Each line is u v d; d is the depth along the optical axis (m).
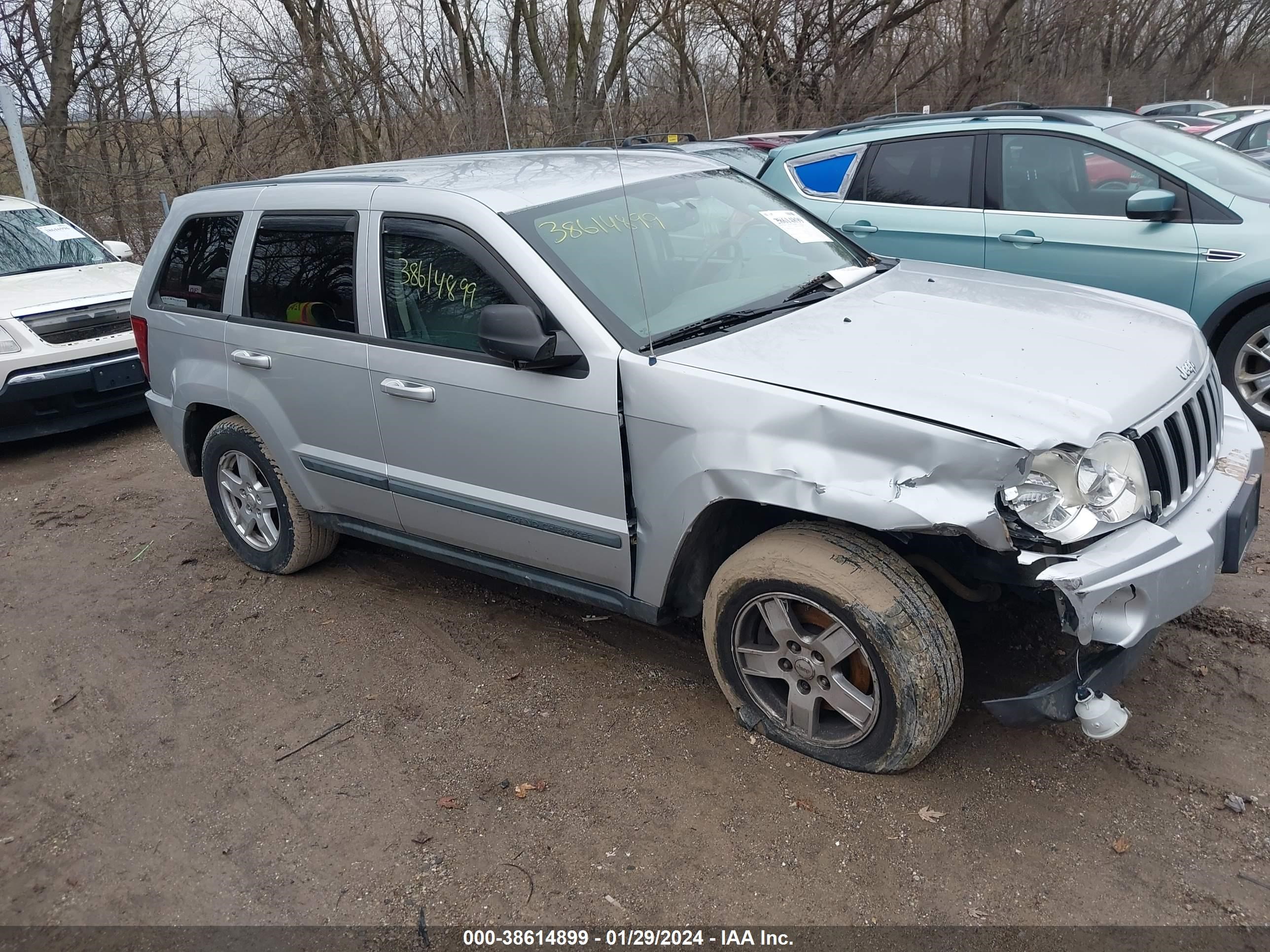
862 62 19.69
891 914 2.66
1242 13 32.47
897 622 2.88
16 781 3.63
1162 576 2.69
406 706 3.82
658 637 4.13
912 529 2.72
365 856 3.06
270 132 15.05
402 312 3.89
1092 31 26.75
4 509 6.49
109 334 7.57
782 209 4.41
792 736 3.29
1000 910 2.63
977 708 3.43
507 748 3.50
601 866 2.92
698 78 16.80
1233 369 5.67
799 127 19.08
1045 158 6.10
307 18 14.98
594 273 3.52
